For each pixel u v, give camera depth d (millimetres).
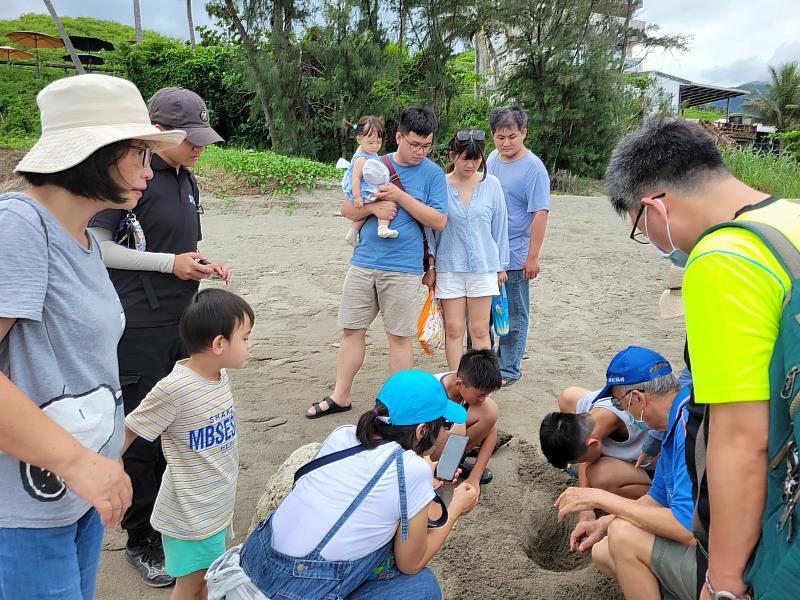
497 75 21984
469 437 3520
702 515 1798
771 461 1519
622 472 3250
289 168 12148
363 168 4055
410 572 2346
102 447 1831
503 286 4672
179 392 2439
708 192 1747
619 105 18938
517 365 5133
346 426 2467
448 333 4586
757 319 1501
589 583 2930
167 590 2867
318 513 2162
